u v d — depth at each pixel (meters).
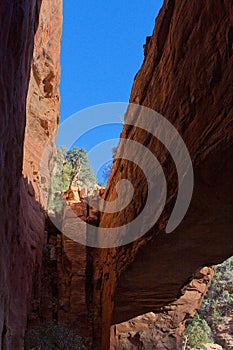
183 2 5.59
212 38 4.48
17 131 5.33
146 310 9.16
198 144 4.63
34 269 9.55
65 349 8.08
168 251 6.72
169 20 6.56
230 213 5.31
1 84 3.85
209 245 6.39
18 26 4.38
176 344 9.94
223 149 4.13
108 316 9.78
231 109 3.93
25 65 5.55
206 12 4.68
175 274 7.71
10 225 5.30
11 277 6.43
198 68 4.84
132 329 9.75
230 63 3.99
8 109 4.26
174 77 5.78
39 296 9.91
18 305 7.61
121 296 8.76
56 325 8.72
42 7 9.67
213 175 4.56
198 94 4.79
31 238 9.21
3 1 3.59
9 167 4.89
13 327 7.00
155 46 7.02
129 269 7.68
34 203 9.73
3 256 4.58
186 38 5.38
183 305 10.04
